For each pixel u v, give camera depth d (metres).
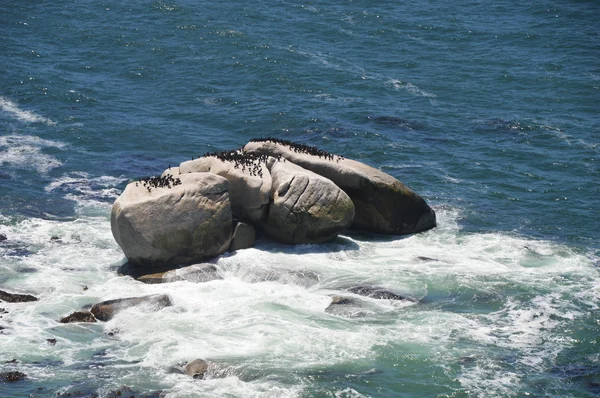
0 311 56.28
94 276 62.16
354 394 48.75
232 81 114.94
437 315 57.72
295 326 55.50
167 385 48.94
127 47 125.25
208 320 56.06
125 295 59.16
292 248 67.00
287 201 66.06
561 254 68.00
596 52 127.50
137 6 142.00
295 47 127.62
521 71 120.12
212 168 68.06
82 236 69.31
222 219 64.62
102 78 114.38
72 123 98.19
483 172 86.81
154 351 52.41
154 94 109.69
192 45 126.81
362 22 140.38
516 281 62.94
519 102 109.19
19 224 71.25
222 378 49.75
